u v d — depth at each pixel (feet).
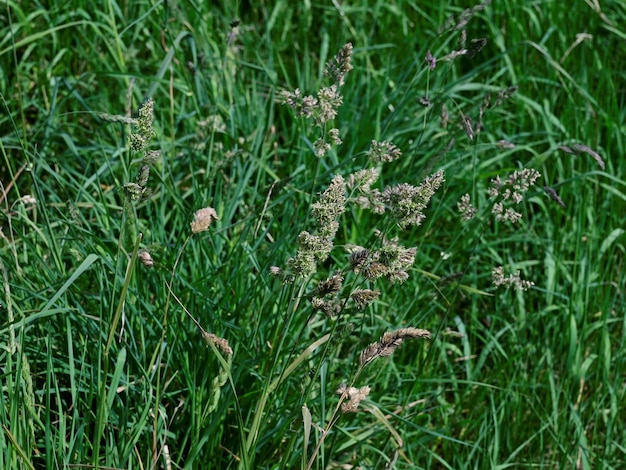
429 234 3.69
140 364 2.73
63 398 2.91
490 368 3.54
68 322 2.66
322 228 2.43
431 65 3.03
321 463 2.83
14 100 3.78
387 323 3.14
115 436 2.80
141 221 3.34
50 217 3.13
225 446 2.93
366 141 3.72
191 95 3.44
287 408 2.94
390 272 2.48
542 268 3.79
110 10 3.63
